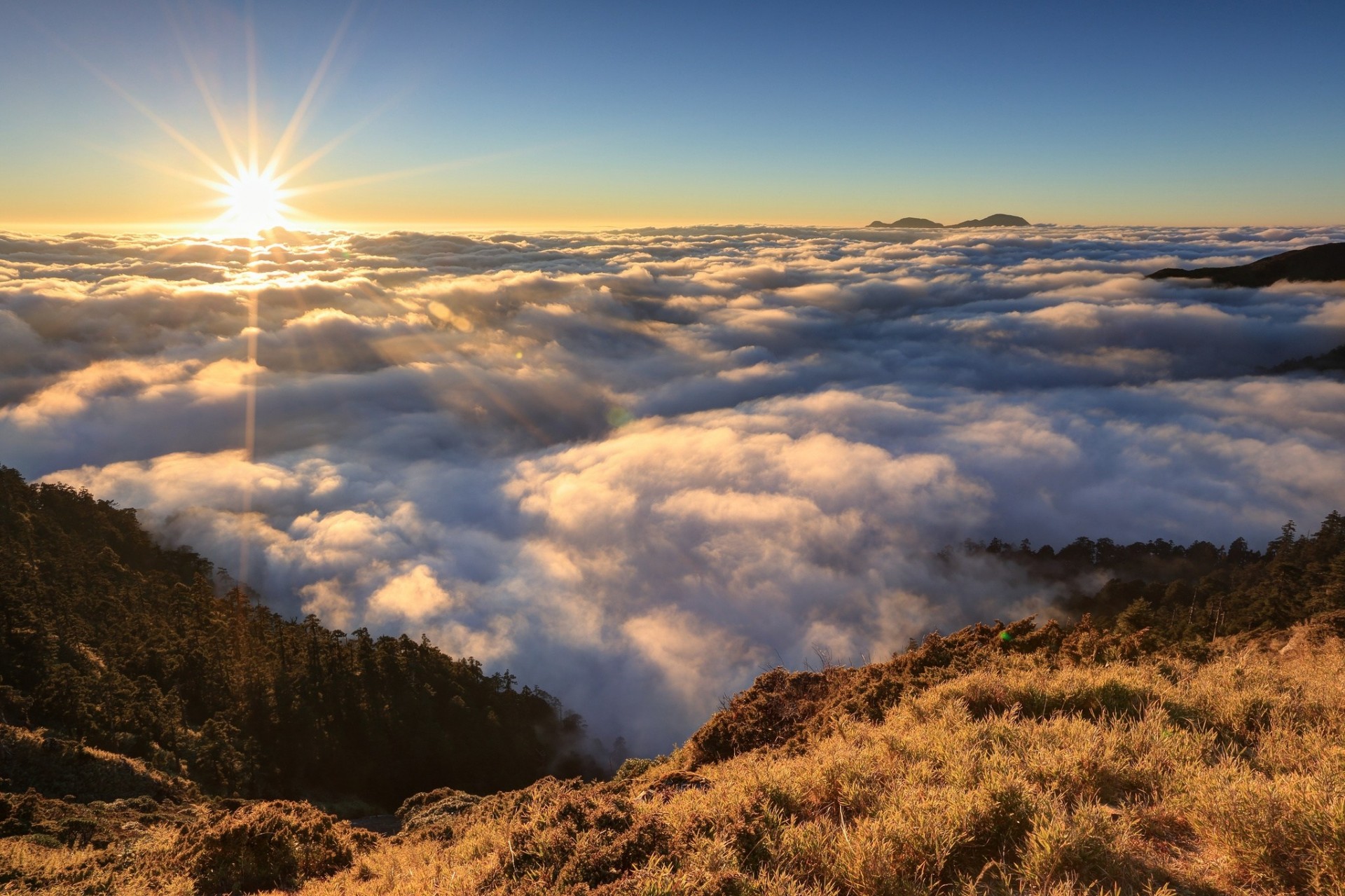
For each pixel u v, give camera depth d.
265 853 9.61
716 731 11.79
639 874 4.16
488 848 6.35
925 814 4.30
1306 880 3.61
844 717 8.96
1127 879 3.72
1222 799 4.08
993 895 3.76
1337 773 4.39
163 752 45.25
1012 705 6.91
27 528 85.00
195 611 85.06
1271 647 17.36
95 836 16.14
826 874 4.10
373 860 9.61
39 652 50.94
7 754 24.98
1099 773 4.77
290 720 62.31
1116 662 8.27
